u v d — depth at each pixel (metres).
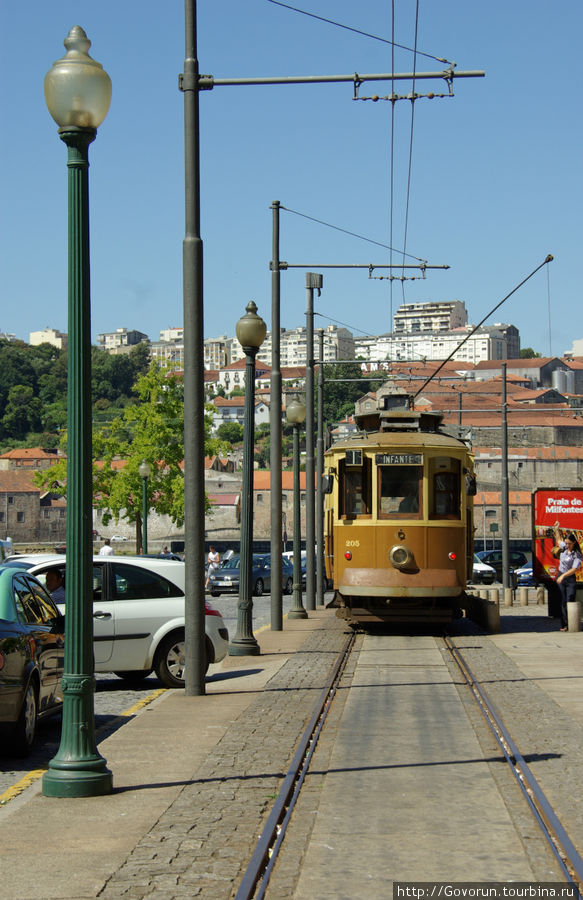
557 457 131.25
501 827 7.88
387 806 8.53
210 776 9.55
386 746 11.12
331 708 13.73
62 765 8.89
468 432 27.75
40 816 8.20
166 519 131.62
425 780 9.49
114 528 133.00
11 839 7.56
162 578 16.56
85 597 9.02
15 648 10.91
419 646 22.36
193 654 15.11
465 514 25.05
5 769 10.71
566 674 17.31
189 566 15.21
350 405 174.88
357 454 24.73
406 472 24.53
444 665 18.81
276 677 16.98
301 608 32.19
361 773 9.79
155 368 67.44
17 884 6.53
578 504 32.03
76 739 8.99
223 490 135.50
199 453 15.40
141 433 67.19
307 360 34.28
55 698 12.66
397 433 25.27
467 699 14.54
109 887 6.45
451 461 24.72
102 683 17.28
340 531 24.98
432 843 7.46
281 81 15.49
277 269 25.78
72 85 8.92
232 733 11.71
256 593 50.53
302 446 140.12
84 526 8.95
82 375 8.86
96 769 8.95
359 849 7.31
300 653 20.84
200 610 15.19
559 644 22.84
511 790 9.05
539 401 183.00
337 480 25.22
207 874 6.67
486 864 6.95
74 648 9.01
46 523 157.62
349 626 27.81
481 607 27.72
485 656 20.22
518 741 11.22
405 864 6.96
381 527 24.45
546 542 32.28
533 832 7.71
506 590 39.41
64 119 9.00
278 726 12.16
